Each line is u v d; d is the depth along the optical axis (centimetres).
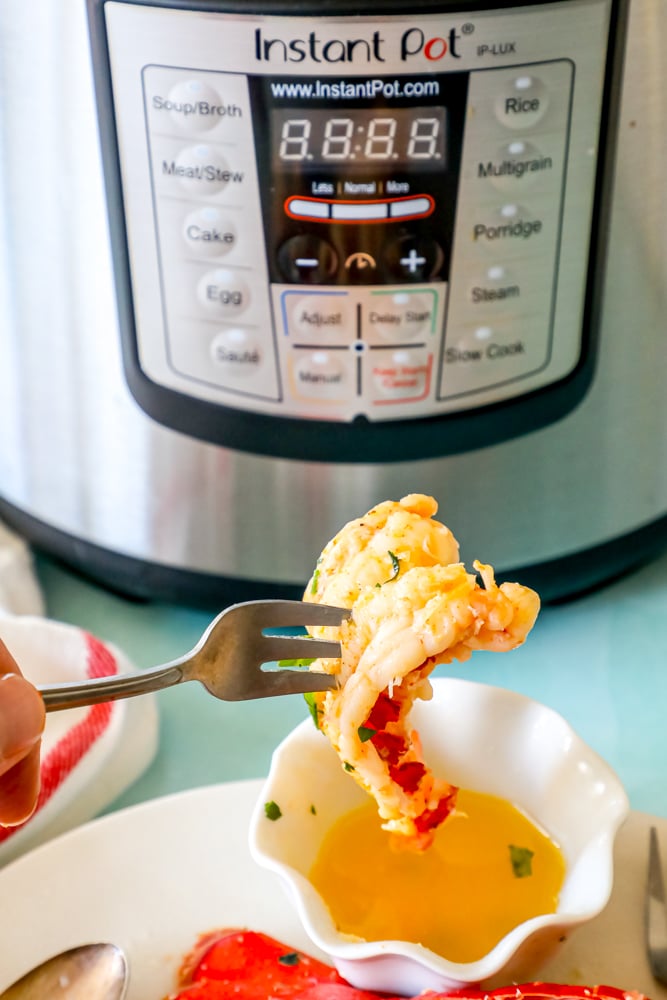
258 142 53
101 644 63
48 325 62
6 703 36
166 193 55
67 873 51
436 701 52
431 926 46
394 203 54
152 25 52
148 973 48
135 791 59
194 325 58
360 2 50
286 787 49
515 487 63
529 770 51
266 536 63
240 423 60
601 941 48
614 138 56
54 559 75
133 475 64
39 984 47
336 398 59
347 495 62
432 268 56
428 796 46
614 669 66
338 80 51
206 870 52
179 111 53
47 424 65
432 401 59
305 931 48
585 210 57
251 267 56
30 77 55
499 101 53
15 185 58
